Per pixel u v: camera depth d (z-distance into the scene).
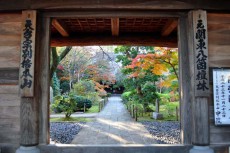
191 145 3.38
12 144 3.43
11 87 3.51
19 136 3.43
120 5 3.40
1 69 3.51
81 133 6.85
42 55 3.51
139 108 11.33
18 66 3.50
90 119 10.04
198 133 3.30
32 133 3.31
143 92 10.99
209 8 3.42
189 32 3.49
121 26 5.69
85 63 14.95
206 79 3.30
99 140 5.87
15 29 3.54
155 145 3.42
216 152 3.38
